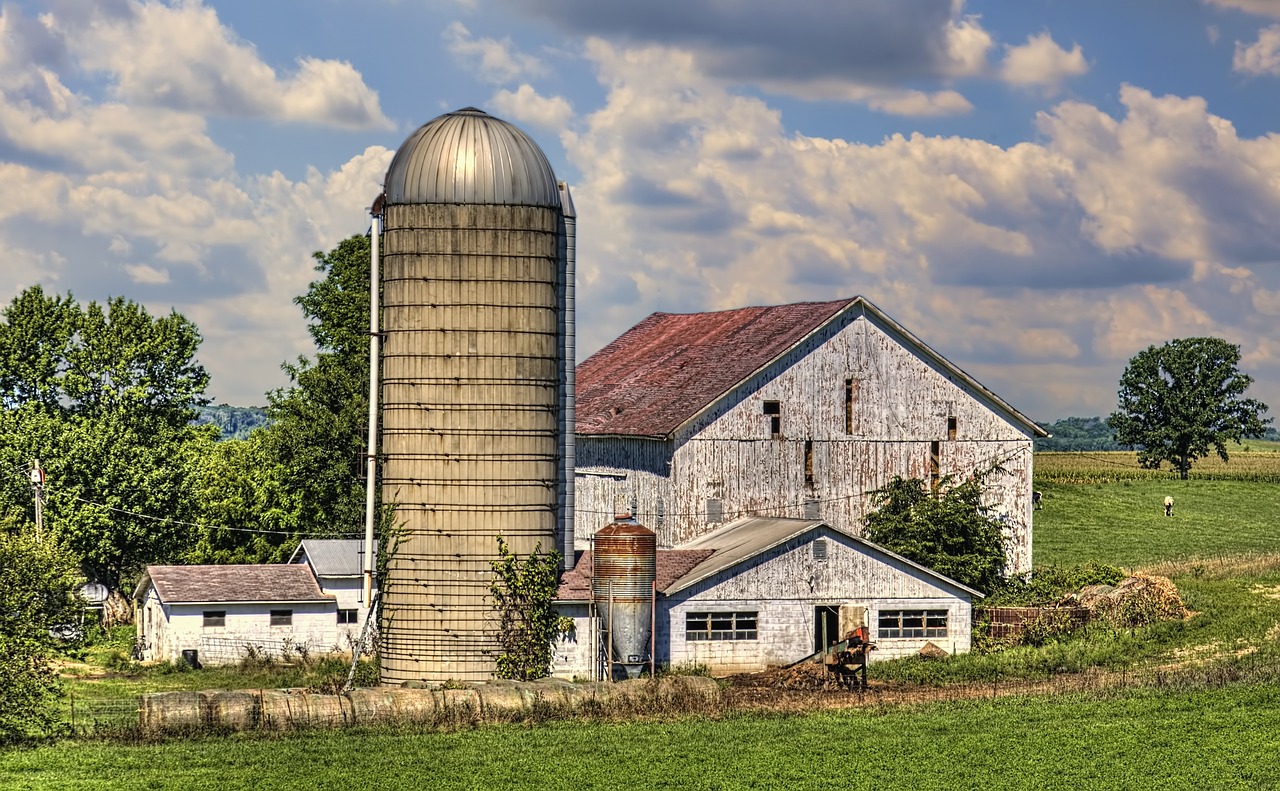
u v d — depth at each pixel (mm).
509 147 52312
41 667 40500
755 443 63531
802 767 36719
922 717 42656
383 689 43250
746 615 53844
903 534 63688
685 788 34812
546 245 52094
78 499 75375
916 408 66312
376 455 53531
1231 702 43219
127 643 69562
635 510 64875
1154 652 52531
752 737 40219
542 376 51969
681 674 51344
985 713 42969
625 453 65812
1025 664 51812
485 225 51469
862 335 65562
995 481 67375
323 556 64875
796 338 64188
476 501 51375
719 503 62875
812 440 64438
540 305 51938
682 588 52969
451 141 52062
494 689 43438
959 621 56156
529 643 51531
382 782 35406
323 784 35188
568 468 54375
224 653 62219
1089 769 36094
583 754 38281
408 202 51719
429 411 51438
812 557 54688
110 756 38000
